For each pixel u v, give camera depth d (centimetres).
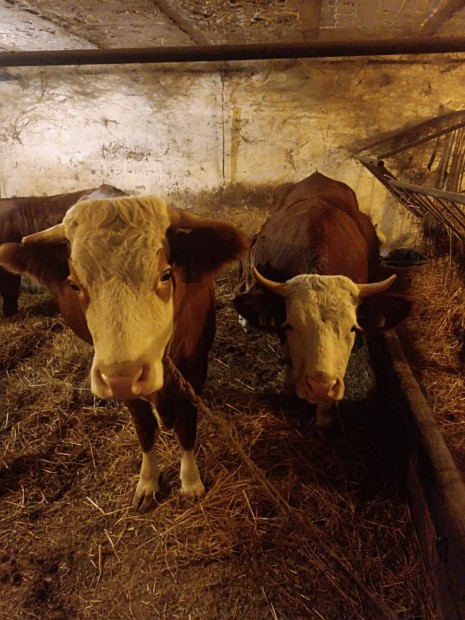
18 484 261
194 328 211
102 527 235
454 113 478
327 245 270
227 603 199
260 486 245
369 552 213
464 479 226
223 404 308
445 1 314
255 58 192
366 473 254
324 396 203
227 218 542
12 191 559
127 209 147
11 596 207
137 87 504
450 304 355
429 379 292
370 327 245
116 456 275
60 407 313
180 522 232
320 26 398
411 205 441
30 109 521
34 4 317
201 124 514
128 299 138
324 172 523
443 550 182
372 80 481
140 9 330
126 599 204
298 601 197
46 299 492
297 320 212
